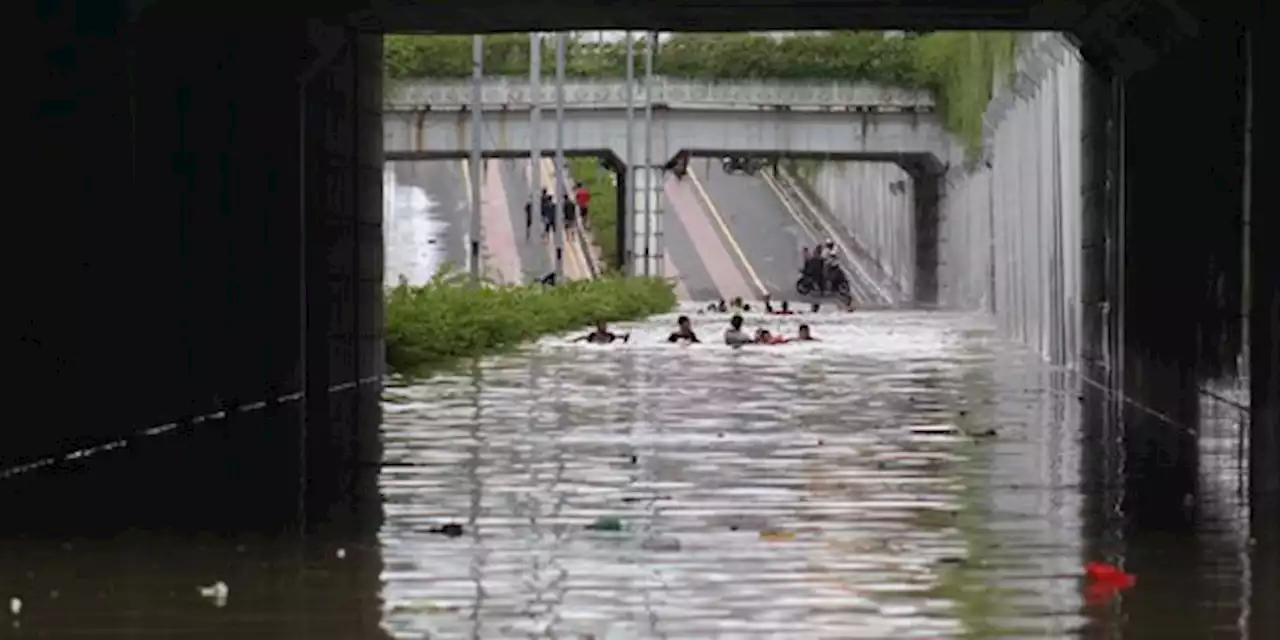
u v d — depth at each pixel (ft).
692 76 532.32
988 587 86.69
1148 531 103.81
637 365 261.65
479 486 123.24
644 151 533.55
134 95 151.02
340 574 90.12
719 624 78.48
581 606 82.17
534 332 344.49
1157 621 79.05
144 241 154.40
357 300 219.61
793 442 152.25
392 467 134.31
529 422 169.99
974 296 472.85
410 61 513.86
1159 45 171.22
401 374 241.14
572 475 129.39
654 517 108.99
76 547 98.17
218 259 172.96
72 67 137.59
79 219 139.74
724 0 176.35
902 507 113.19
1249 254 138.82
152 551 96.99
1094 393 207.92
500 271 552.00
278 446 148.25
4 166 123.65
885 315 479.00
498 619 79.51
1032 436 157.58
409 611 81.20
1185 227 165.89
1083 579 88.84
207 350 170.91
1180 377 167.94
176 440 152.56
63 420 138.41
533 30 200.23
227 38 173.88
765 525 105.70
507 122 529.86
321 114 200.54
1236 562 93.61
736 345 321.11
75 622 79.00
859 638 75.77
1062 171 262.47
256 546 98.48
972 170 467.52
